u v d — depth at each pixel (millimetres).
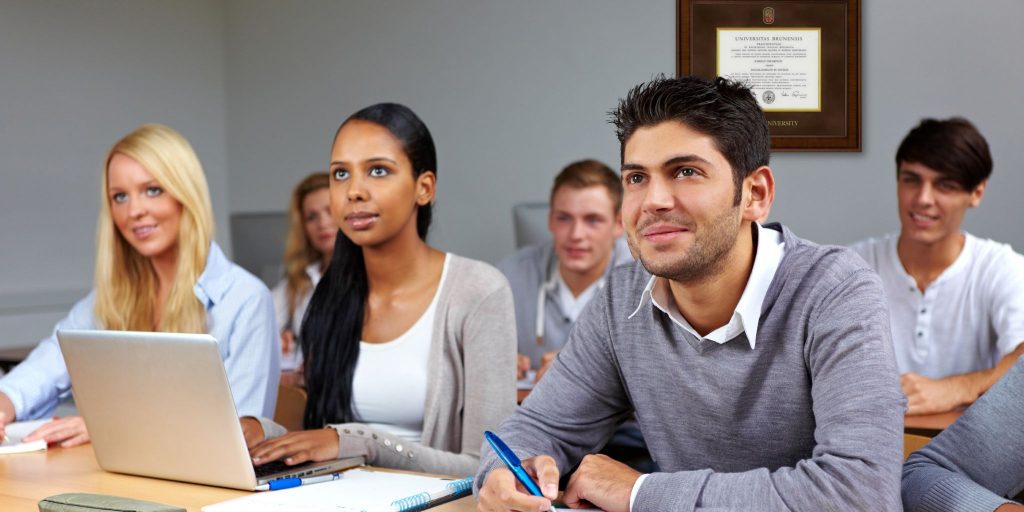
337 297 2355
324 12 5965
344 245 2340
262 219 4758
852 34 4125
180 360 1758
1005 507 1434
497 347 2277
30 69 5258
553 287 3811
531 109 5410
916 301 3281
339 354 2334
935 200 3123
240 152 6312
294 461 1925
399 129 2273
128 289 2629
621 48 5195
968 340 3219
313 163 6039
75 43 5477
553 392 1845
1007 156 4465
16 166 5188
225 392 1733
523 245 4168
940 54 4516
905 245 3293
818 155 4676
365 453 2033
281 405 2625
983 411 1608
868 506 1393
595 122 5262
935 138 3090
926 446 1658
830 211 4684
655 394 1744
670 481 1522
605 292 1837
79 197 5504
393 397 2303
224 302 2535
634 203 1554
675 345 1699
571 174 3645
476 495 1683
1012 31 4441
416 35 5684
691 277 1558
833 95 4152
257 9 6199
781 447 1642
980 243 3242
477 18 5520
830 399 1497
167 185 2500
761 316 1611
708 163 1503
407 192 2281
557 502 1657
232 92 6332
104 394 1891
